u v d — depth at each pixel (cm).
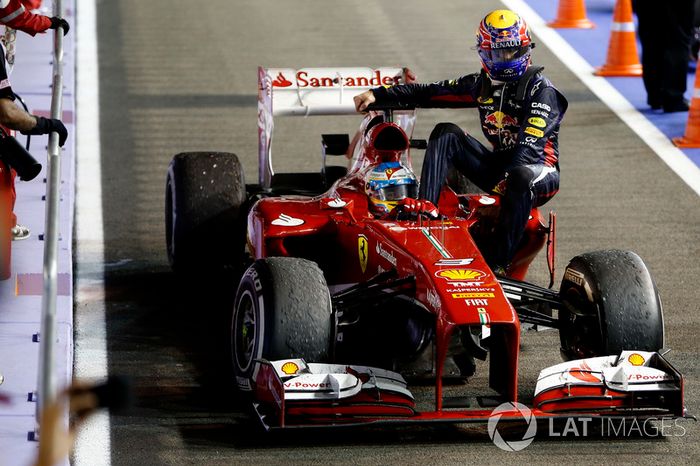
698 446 2475
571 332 2670
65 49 5388
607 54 5516
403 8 6550
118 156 4412
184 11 6419
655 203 4053
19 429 2356
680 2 4853
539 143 2797
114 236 3706
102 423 2534
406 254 2544
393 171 2803
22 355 2641
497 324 2352
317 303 2467
